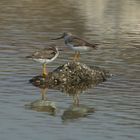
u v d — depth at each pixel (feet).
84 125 58.70
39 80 76.28
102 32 114.62
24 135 55.01
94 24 124.06
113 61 88.22
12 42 100.94
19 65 84.38
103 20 129.59
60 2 155.94
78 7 147.64
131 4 154.61
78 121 60.03
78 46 78.48
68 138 54.49
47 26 119.24
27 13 135.85
